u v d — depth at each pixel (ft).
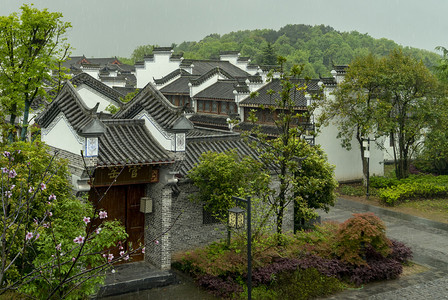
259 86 140.26
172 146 57.67
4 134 64.59
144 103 61.82
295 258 60.85
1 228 34.65
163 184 58.85
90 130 51.47
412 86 112.27
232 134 75.25
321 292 55.47
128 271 58.75
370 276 59.47
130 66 344.28
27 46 80.94
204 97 155.22
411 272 64.13
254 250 57.93
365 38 531.91
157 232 60.13
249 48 434.71
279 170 71.51
